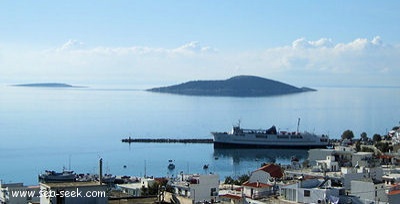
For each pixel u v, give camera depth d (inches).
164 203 3715.6
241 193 5049.2
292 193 4306.1
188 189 5585.6
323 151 7805.1
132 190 6909.5
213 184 5708.7
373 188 4357.8
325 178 4729.3
